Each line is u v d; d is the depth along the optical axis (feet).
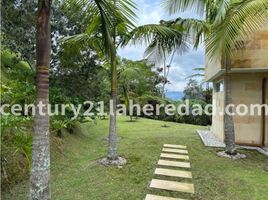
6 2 21.52
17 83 20.07
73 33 28.07
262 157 24.16
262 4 18.57
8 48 23.84
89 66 31.58
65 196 14.75
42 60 10.91
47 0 10.78
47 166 11.19
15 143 15.80
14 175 16.28
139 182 17.11
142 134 36.65
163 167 20.30
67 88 31.37
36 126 11.05
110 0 17.11
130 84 50.42
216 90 35.70
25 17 23.79
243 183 17.07
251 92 29.22
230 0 20.94
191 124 55.77
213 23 22.04
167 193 15.28
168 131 40.09
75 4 17.10
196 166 20.72
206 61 38.63
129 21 18.45
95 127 42.98
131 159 22.52
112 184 16.69
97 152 25.35
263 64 25.70
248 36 25.58
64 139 27.58
